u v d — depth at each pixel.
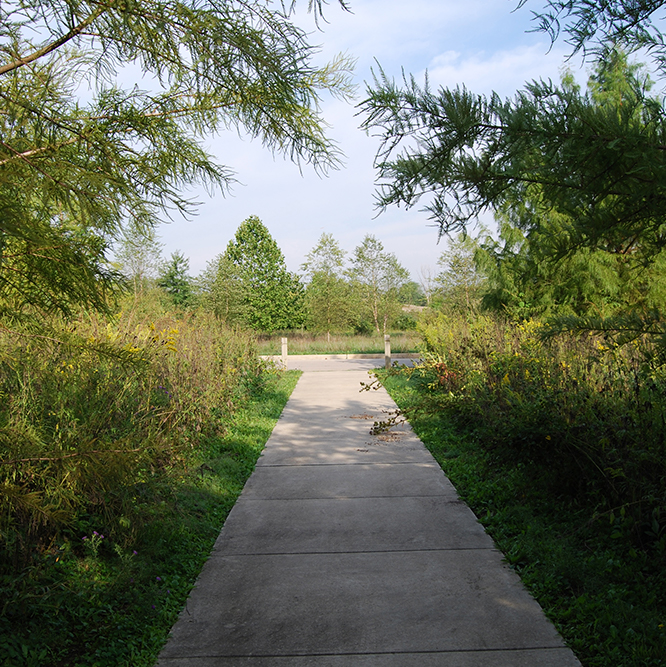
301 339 31.94
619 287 10.12
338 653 3.04
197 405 7.24
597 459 4.67
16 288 2.77
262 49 2.70
